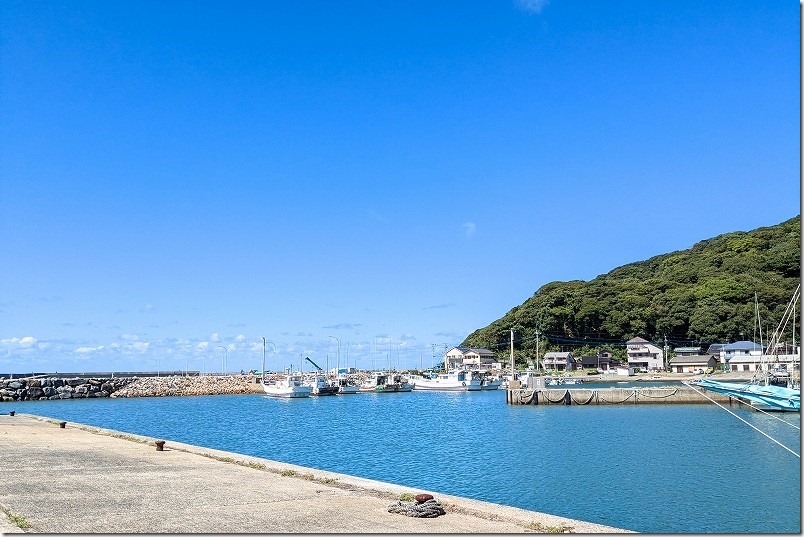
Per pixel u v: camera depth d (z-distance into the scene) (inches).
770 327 4943.4
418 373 7071.9
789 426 1950.1
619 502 996.6
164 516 487.2
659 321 5669.3
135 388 4926.2
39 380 4527.6
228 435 2178.9
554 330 6082.7
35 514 486.6
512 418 2524.6
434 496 570.3
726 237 6963.6
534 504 991.0
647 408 2704.2
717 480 1154.0
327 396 4800.7
